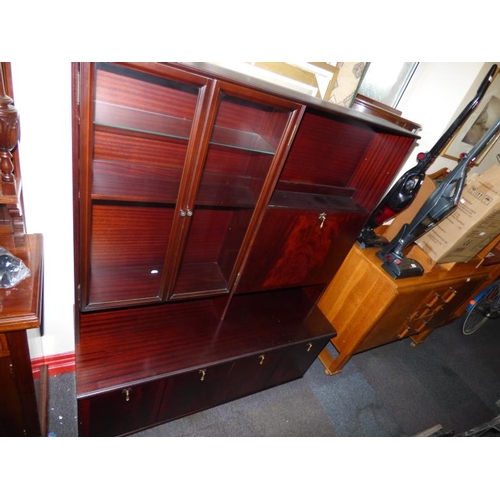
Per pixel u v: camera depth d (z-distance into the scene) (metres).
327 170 1.41
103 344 1.18
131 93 0.93
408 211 1.93
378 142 1.35
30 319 0.74
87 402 1.03
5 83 0.76
